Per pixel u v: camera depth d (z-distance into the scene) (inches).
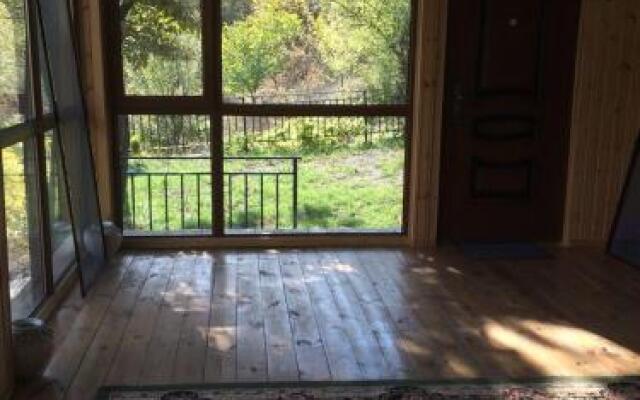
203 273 180.4
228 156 202.1
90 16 186.1
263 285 172.1
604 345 141.3
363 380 124.6
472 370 129.3
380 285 173.5
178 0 193.0
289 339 141.3
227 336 142.3
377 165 207.2
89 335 141.9
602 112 203.2
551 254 201.0
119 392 119.1
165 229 204.4
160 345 137.8
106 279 174.9
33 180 147.4
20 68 140.7
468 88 201.8
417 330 146.9
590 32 199.2
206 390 120.3
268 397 118.0
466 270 186.4
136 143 199.0
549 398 119.2
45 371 126.2
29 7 144.3
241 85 198.7
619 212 200.4
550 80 204.1
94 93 189.8
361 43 200.5
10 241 133.0
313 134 203.8
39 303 149.8
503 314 156.5
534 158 207.8
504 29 200.1
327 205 207.9
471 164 205.9
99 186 194.5
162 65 195.8
